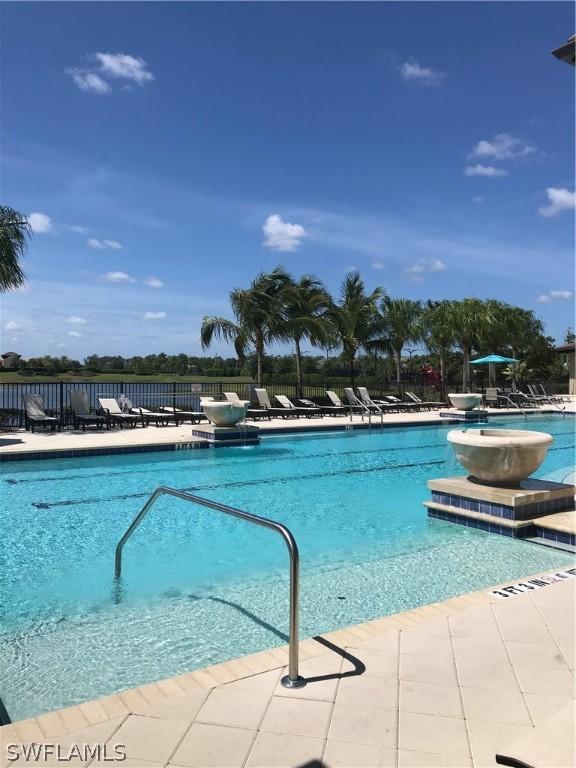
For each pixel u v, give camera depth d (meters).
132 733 2.31
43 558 5.34
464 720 2.38
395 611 4.10
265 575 4.89
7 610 4.13
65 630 3.79
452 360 32.69
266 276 21.19
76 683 3.12
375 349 25.69
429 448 12.98
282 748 2.20
